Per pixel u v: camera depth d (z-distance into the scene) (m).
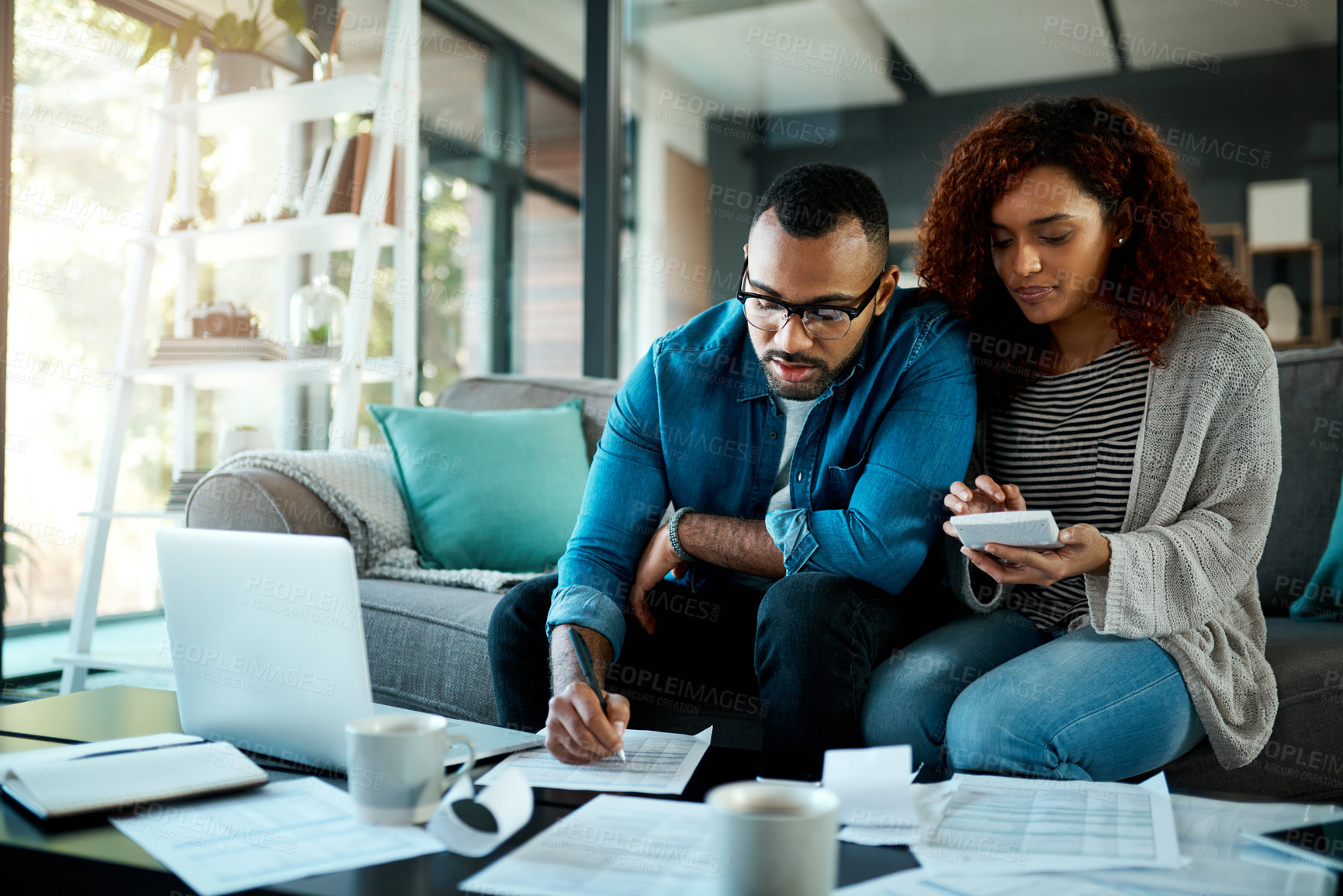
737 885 0.61
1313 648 1.29
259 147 3.39
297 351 2.56
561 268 4.34
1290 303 4.45
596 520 1.37
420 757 0.79
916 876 0.67
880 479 1.23
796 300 1.16
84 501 3.06
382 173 2.49
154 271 3.21
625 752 1.00
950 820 0.79
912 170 5.23
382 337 3.65
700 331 1.43
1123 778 1.07
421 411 2.06
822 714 1.12
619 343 3.36
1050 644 1.17
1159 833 0.74
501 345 4.17
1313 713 1.19
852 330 1.21
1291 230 4.48
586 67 3.33
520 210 4.23
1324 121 4.43
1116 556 1.09
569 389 2.34
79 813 0.80
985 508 1.13
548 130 4.33
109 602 3.16
